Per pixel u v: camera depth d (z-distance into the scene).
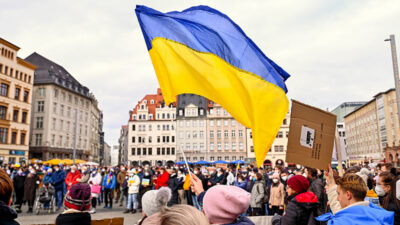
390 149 74.25
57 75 67.44
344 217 2.69
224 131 82.00
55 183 15.42
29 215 13.87
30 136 63.88
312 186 7.34
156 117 83.81
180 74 5.36
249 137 80.56
